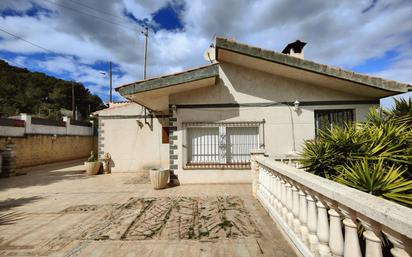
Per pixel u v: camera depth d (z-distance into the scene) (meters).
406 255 1.30
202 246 3.32
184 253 3.13
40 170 12.59
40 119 14.87
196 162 7.93
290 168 3.32
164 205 5.39
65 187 7.89
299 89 7.93
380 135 3.69
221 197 6.00
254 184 5.96
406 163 3.27
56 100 39.84
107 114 11.63
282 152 7.80
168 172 7.42
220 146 7.87
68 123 17.95
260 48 6.67
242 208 5.03
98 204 5.65
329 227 2.30
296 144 7.82
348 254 1.83
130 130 11.66
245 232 3.76
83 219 4.56
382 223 1.34
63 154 17.03
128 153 11.59
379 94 7.37
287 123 7.88
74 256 3.12
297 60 6.64
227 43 6.67
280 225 3.68
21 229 4.08
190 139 8.00
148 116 11.70
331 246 2.10
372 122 4.62
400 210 1.31
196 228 3.97
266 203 4.68
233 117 7.91
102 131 11.58
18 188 7.84
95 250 3.27
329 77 6.78
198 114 7.89
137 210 5.08
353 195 1.71
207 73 6.90
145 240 3.55
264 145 7.83
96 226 4.17
